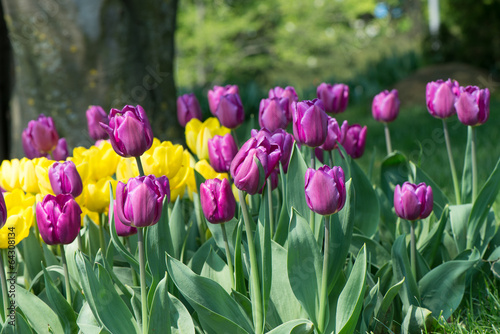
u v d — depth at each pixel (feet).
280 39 75.61
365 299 5.80
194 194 6.85
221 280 5.84
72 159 6.49
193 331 5.02
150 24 12.64
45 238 4.92
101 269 5.00
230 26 72.79
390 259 6.64
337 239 5.35
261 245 5.20
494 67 35.81
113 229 5.45
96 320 5.39
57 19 11.93
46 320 5.47
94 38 12.02
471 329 6.29
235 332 5.12
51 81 12.14
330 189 4.56
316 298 5.16
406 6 69.51
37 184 6.34
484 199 6.73
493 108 26.66
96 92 12.17
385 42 61.00
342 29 75.66
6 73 13.99
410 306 6.07
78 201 6.19
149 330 4.81
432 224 7.48
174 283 5.67
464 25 35.99
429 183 7.45
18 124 12.94
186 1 73.77
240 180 4.64
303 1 73.72
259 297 5.04
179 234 6.34
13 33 12.27
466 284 7.04
